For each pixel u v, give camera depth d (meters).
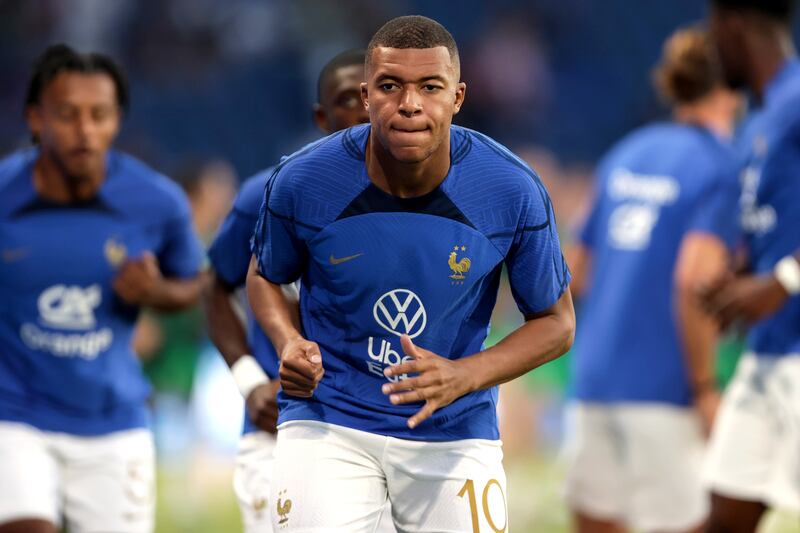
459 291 11.20
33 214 15.69
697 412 19.95
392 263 11.09
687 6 62.75
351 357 11.52
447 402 10.82
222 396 33.66
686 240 19.80
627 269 20.30
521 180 11.17
